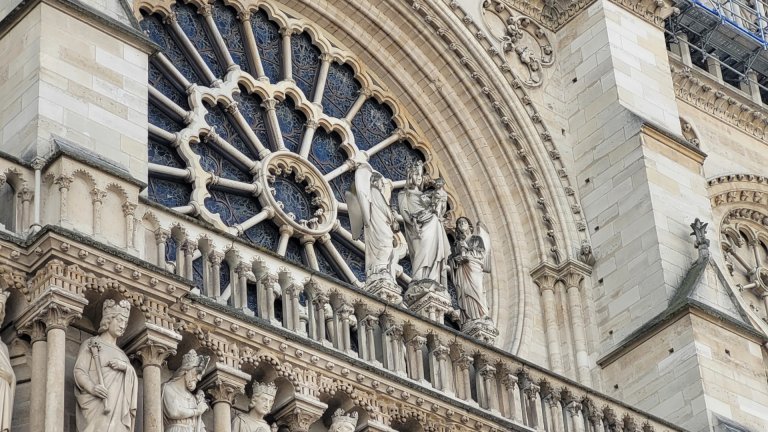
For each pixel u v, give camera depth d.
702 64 62.19
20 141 39.88
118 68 41.84
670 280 50.88
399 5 54.00
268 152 50.44
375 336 42.25
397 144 53.78
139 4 50.47
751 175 59.75
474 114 54.34
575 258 52.66
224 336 38.78
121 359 36.62
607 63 55.34
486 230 52.72
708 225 53.75
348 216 51.19
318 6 53.56
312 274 41.44
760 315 58.03
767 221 60.09
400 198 48.12
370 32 54.12
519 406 43.84
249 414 38.78
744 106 61.09
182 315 38.28
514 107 54.50
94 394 35.88
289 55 52.78
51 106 40.06
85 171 38.50
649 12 57.75
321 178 50.94
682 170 54.00
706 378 48.59
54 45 41.03
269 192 49.66
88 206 38.31
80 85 40.88
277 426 39.41
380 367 41.16
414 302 45.78
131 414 36.22
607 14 56.28
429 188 53.56
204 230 40.31
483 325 47.47
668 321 49.75
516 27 56.03
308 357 39.72
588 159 54.50
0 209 38.31
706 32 61.91
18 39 41.62
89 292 37.06
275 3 53.22
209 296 39.56
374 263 45.28
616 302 51.69
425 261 46.59
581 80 55.81
